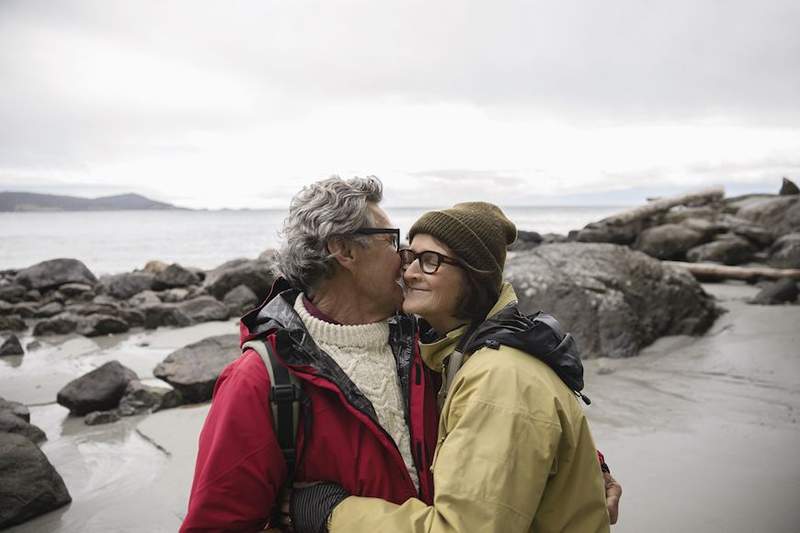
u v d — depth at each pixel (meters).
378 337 2.04
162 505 3.99
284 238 2.07
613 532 3.46
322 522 1.70
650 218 18.28
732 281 13.48
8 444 4.02
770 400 5.61
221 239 51.28
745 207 19.25
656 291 8.17
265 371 1.81
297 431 1.79
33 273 14.09
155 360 8.02
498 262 1.89
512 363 1.66
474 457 1.56
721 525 3.49
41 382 7.04
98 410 5.79
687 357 7.14
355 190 2.02
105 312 10.57
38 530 3.71
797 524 3.46
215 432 1.77
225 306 11.65
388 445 1.80
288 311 1.97
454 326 1.93
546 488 1.68
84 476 4.44
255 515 1.76
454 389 1.72
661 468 4.25
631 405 5.57
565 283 7.93
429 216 1.89
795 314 8.73
